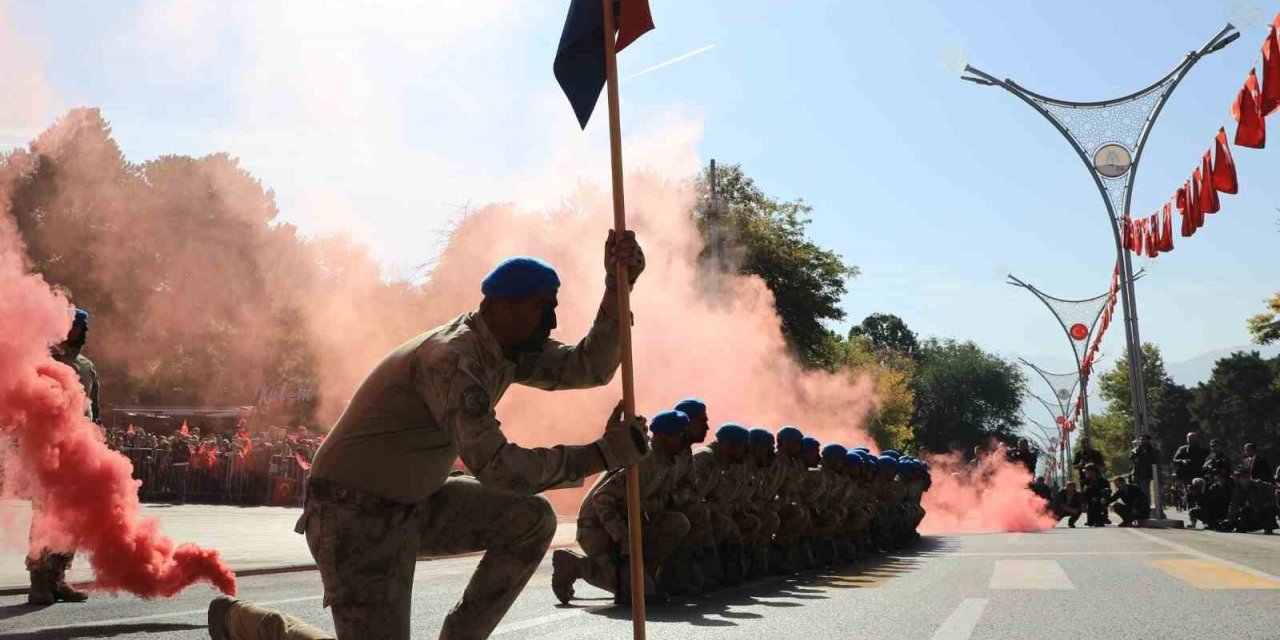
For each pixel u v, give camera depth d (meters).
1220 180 15.40
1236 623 6.75
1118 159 26.80
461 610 3.91
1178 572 10.77
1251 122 12.54
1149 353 108.06
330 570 3.53
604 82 4.56
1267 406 96.94
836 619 7.23
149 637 6.07
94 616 6.94
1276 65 11.94
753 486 10.77
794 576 11.38
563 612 7.76
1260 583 9.48
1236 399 98.25
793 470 12.22
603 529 8.37
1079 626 6.67
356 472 3.53
